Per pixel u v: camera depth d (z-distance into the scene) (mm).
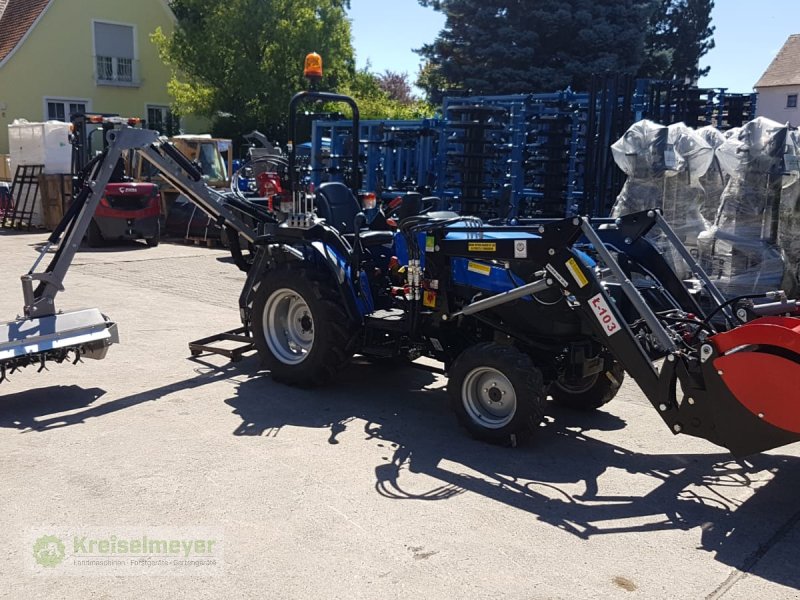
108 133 5836
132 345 7035
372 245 6016
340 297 5656
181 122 30922
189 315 8344
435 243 5121
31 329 5234
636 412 5551
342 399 5648
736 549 3576
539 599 3119
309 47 25125
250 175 8273
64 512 3773
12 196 17312
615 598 3145
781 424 3734
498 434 4723
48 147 16562
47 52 27750
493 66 22922
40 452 4512
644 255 5301
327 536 3592
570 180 13062
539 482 4266
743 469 4512
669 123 13219
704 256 8562
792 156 8156
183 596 3105
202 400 5543
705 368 3969
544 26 22359
